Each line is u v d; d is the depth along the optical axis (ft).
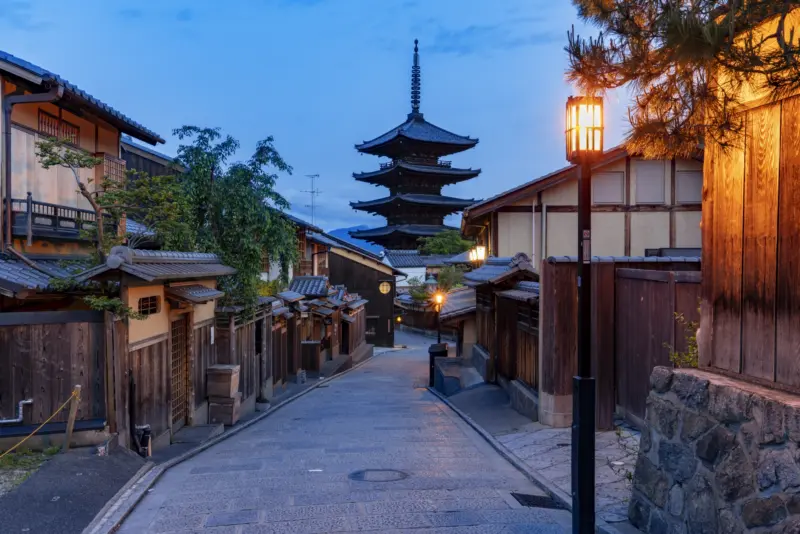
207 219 48.55
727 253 15.43
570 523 18.99
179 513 20.31
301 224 99.25
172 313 35.22
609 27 12.35
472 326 67.31
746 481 13.01
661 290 26.68
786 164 13.29
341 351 106.73
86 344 27.68
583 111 16.62
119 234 34.78
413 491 22.94
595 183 60.70
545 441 30.27
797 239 12.91
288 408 52.85
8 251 36.63
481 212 61.11
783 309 13.35
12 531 18.29
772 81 10.90
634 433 28.81
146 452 29.19
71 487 22.16
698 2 10.78
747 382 14.38
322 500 21.74
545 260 33.27
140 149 75.56
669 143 13.32
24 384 26.96
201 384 41.04
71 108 43.83
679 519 15.69
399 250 196.24
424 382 73.56
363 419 43.73
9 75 37.47
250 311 48.55
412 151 186.09
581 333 16.85
